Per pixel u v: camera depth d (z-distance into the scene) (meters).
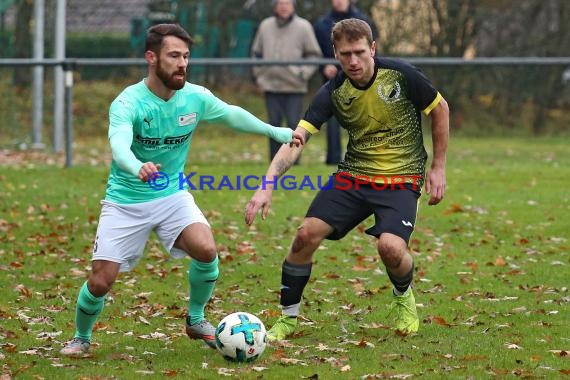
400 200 14.09
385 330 14.81
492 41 47.47
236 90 43.22
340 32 13.66
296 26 32.03
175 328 15.15
